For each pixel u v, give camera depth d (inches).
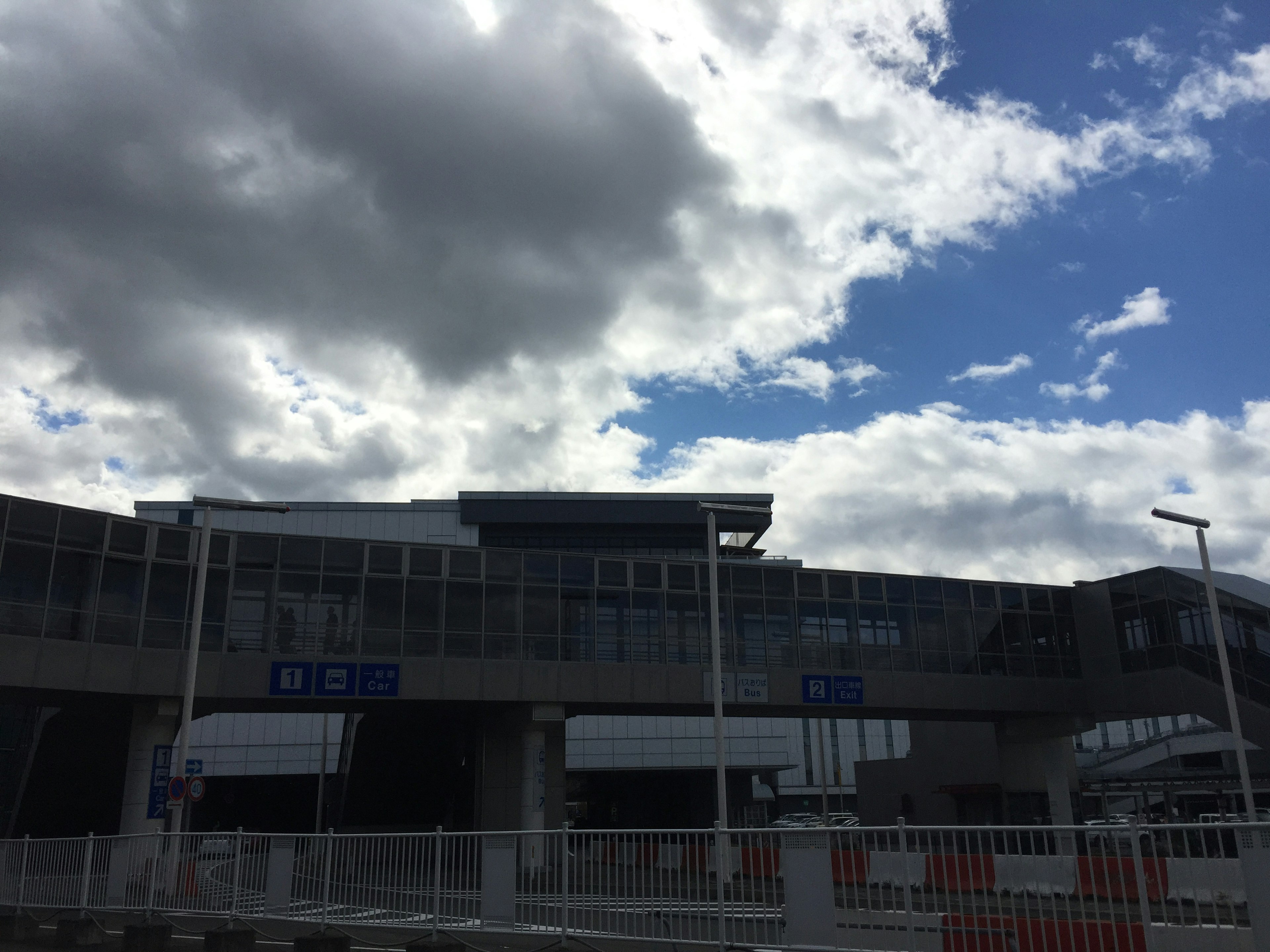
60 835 1603.1
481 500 3575.3
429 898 534.6
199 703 1414.9
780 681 1603.1
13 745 1785.2
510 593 1510.8
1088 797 2315.5
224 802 2989.7
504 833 518.3
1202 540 1243.2
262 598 1385.3
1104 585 1785.2
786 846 439.2
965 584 1763.0
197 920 632.4
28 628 1204.5
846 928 415.8
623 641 1544.0
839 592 1681.8
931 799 2297.0
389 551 1464.1
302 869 589.3
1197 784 2015.3
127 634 1282.0
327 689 1382.9
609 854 488.7
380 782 1996.8
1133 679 1704.0
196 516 3324.3
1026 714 1807.3
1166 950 343.0
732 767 3196.4
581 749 3147.1
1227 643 1539.1
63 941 645.3
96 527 1279.5
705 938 450.9
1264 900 321.1
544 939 493.0
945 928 391.2
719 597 1614.2
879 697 1651.1
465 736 1851.6
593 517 3614.7
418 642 1444.4
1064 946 365.7
